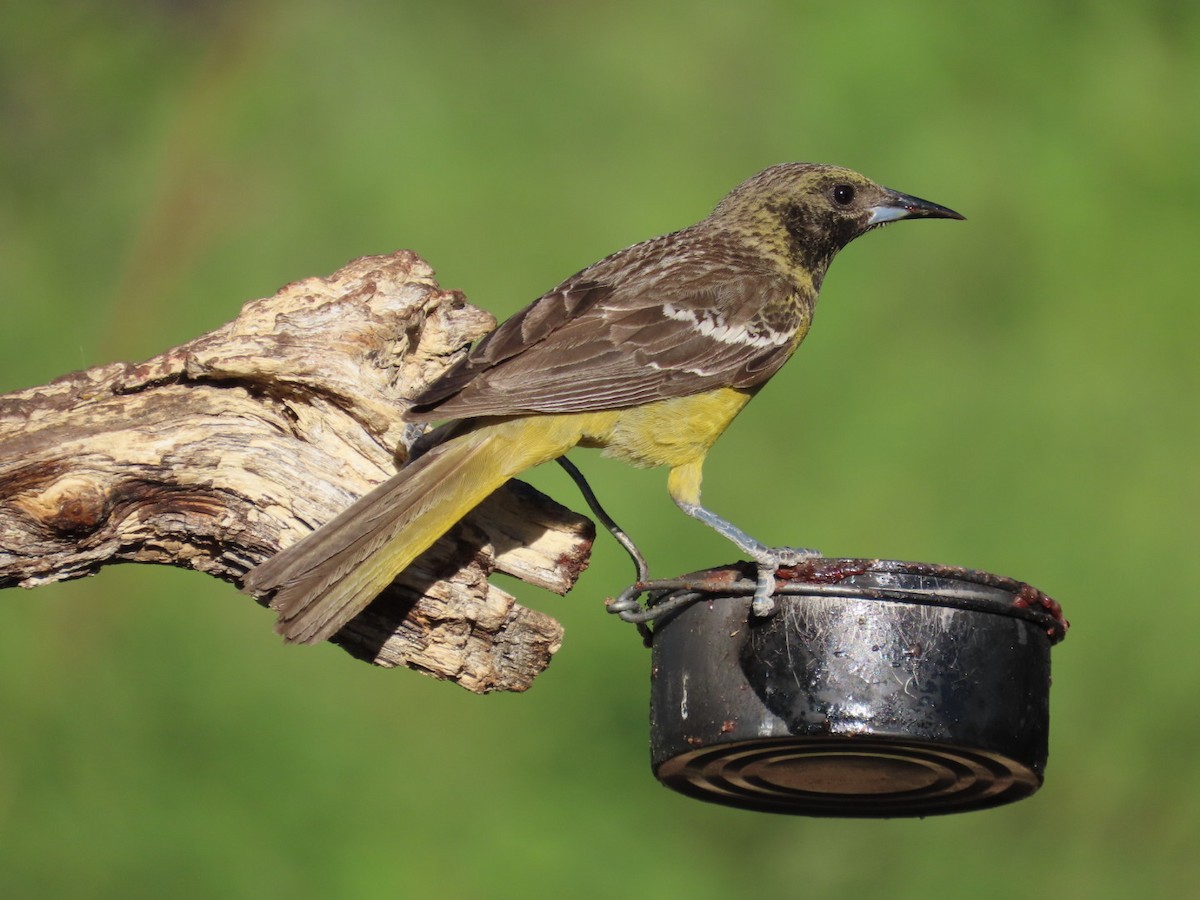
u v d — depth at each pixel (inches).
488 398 318.7
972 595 293.0
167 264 658.8
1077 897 569.0
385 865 541.3
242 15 698.8
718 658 300.4
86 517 315.6
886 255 617.0
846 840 578.9
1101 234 625.3
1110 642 573.3
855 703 290.2
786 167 413.1
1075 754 577.6
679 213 632.4
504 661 330.6
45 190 679.1
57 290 661.3
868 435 586.2
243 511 324.8
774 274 390.0
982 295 614.9
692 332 361.1
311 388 329.7
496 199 638.5
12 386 641.6
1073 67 657.0
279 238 647.8
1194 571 572.4
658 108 655.8
